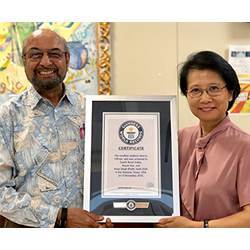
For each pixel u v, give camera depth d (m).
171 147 1.37
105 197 1.33
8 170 1.35
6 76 1.76
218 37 1.83
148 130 1.38
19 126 1.38
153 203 1.33
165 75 1.84
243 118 1.80
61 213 1.31
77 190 1.39
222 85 1.29
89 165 1.35
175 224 1.27
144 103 1.39
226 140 1.31
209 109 1.30
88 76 1.78
